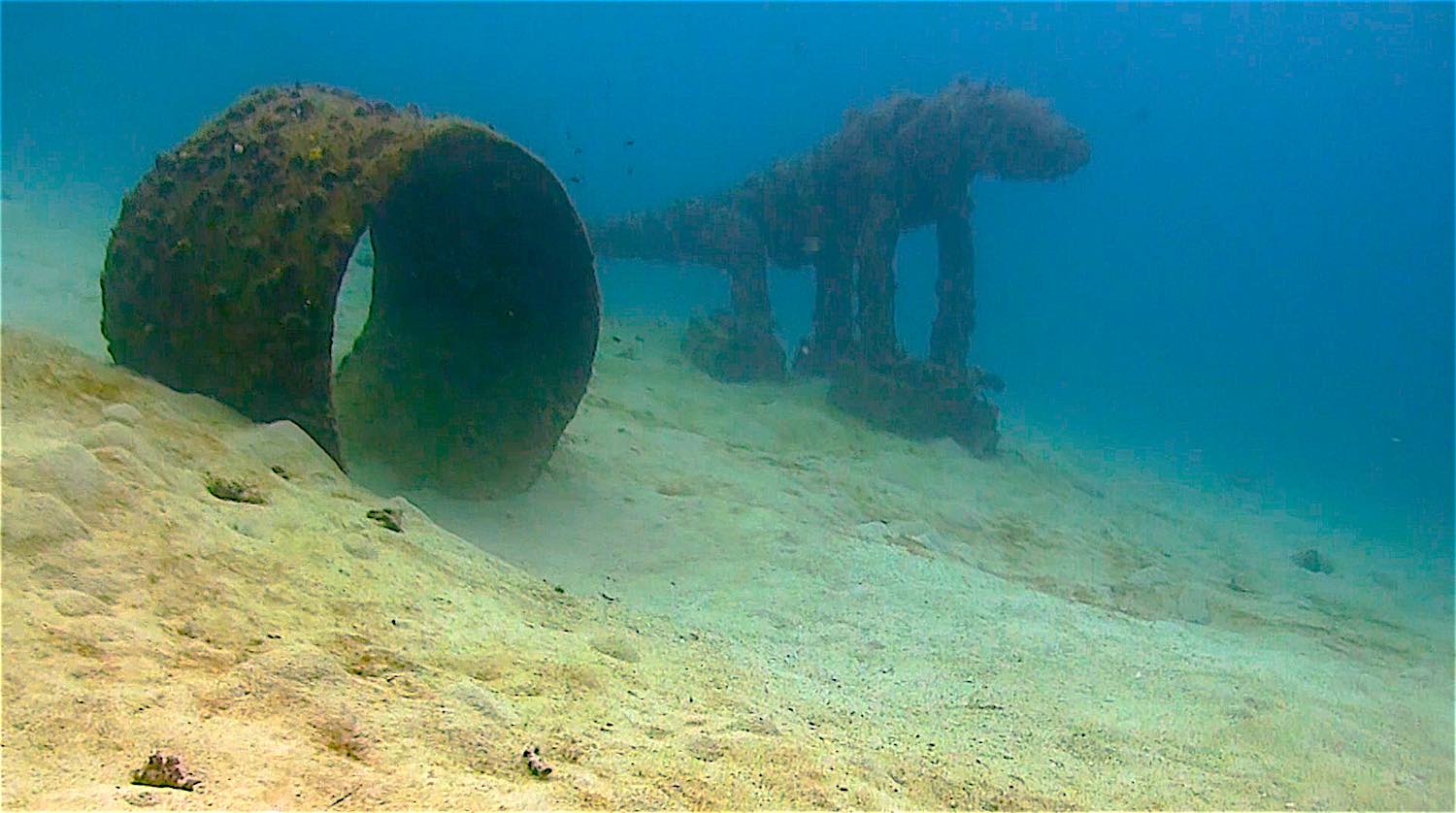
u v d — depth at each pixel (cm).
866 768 274
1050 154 1243
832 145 1301
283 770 189
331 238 454
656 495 679
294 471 404
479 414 633
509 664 288
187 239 480
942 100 1248
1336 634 646
